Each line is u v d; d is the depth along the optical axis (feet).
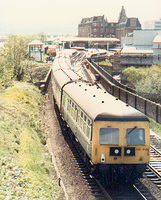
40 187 39.58
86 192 42.50
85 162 49.83
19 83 120.16
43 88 128.36
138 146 43.27
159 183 47.14
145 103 105.81
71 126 59.72
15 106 77.00
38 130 69.26
